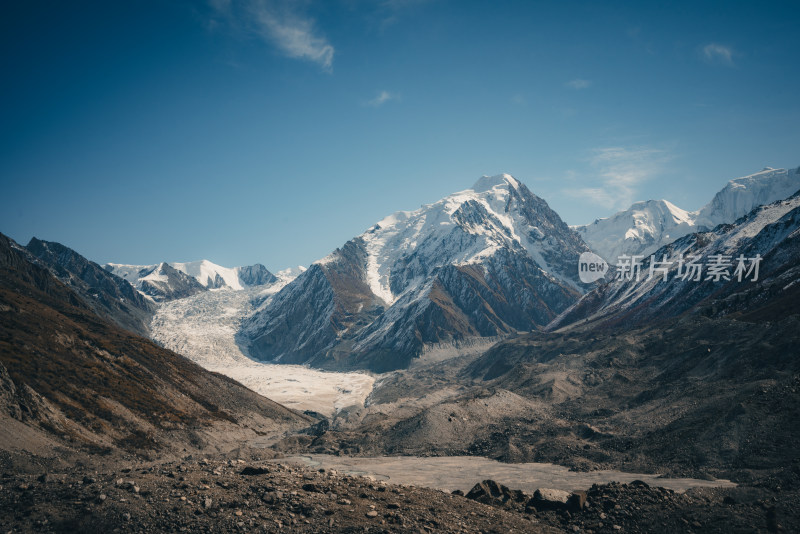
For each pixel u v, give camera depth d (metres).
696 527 40.91
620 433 102.06
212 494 37.12
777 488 55.22
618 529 41.97
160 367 164.12
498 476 84.81
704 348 135.00
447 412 130.12
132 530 32.31
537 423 121.31
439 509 40.56
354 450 119.12
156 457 102.81
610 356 163.75
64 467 76.00
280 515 35.56
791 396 84.50
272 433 159.75
